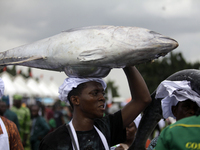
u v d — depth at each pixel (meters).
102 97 2.01
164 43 1.75
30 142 7.30
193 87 1.96
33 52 1.94
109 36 1.78
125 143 3.04
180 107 1.95
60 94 2.11
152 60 1.88
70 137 1.98
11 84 15.52
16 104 7.51
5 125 2.57
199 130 1.55
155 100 2.30
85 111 2.00
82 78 1.98
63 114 9.45
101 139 2.03
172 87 1.98
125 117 2.21
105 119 2.19
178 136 1.57
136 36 1.76
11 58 2.02
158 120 2.35
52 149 1.94
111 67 1.89
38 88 19.42
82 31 1.84
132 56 1.77
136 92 2.20
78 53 1.79
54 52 1.86
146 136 2.39
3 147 2.48
